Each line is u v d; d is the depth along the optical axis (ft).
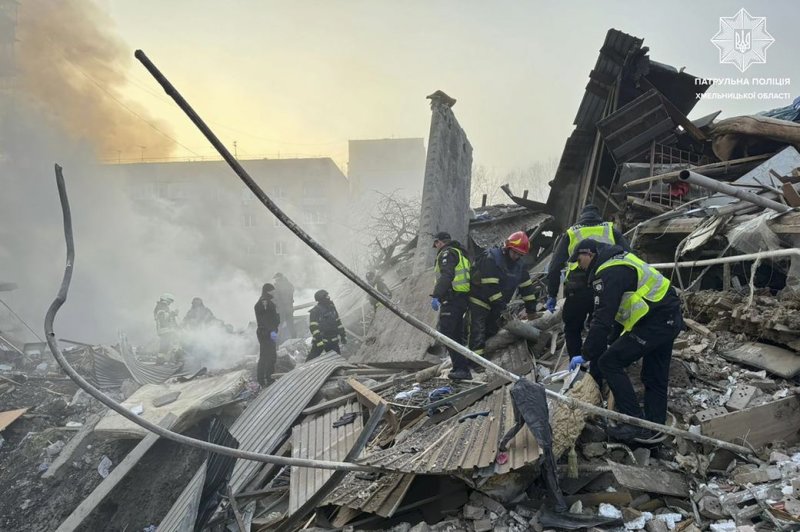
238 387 25.63
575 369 14.97
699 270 22.91
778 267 20.25
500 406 15.49
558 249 17.95
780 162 26.43
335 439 18.78
